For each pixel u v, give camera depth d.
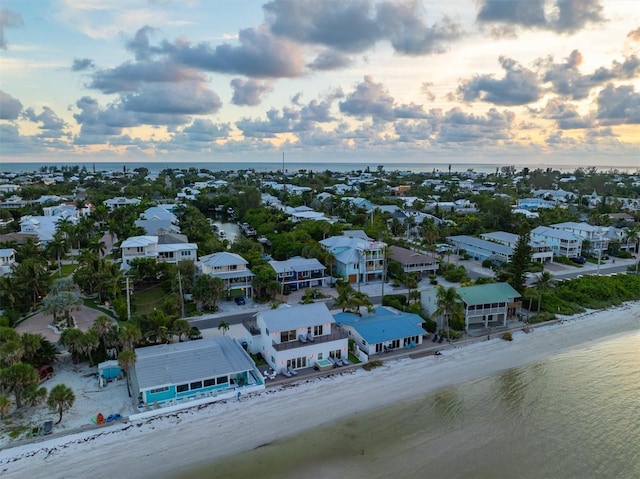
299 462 40.84
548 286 78.12
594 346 66.94
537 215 170.25
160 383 47.38
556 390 54.34
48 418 44.94
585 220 166.00
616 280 94.75
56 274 93.69
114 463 39.88
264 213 158.62
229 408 48.38
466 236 130.25
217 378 50.56
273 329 56.28
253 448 42.56
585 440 44.97
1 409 41.59
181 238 109.50
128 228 119.62
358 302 69.31
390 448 43.09
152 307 76.44
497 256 108.38
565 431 46.44
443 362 60.31
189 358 51.59
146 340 57.88
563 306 80.56
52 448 41.22
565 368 59.88
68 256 110.94
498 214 151.25
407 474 39.69
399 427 46.28
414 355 61.66
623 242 126.56
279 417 47.28
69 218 141.75
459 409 49.78
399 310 75.62
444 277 99.12
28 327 66.81
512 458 42.09
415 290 81.38
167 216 143.88
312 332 58.44
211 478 38.62
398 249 108.56
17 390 45.78
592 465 41.25
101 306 76.31
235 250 105.81
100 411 46.56
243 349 57.00
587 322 76.00
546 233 124.56
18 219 151.88
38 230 124.75
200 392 49.78
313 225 131.38
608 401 52.09
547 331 71.62
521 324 73.38
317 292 84.56
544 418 48.62
